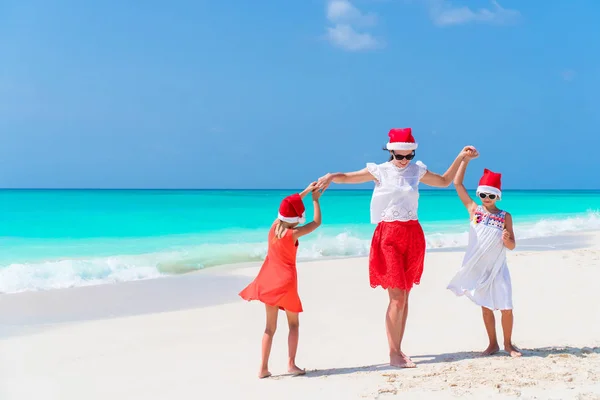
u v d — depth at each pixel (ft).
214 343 21.48
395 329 17.51
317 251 52.24
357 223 77.00
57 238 59.36
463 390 13.97
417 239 18.06
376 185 18.44
